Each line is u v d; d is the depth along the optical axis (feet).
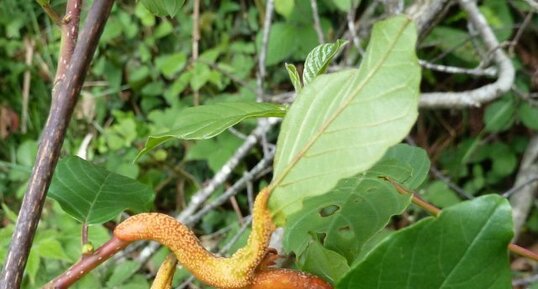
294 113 0.23
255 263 0.24
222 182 0.92
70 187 0.36
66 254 0.79
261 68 0.97
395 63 0.21
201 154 1.07
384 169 0.36
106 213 0.36
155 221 0.25
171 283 0.26
